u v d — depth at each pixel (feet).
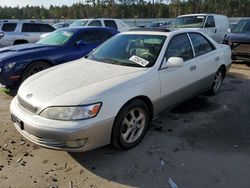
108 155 12.14
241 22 35.88
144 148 12.69
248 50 30.99
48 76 13.12
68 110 10.48
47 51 22.00
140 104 12.51
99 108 10.75
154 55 13.98
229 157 11.94
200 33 17.90
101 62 14.55
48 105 10.69
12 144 13.10
